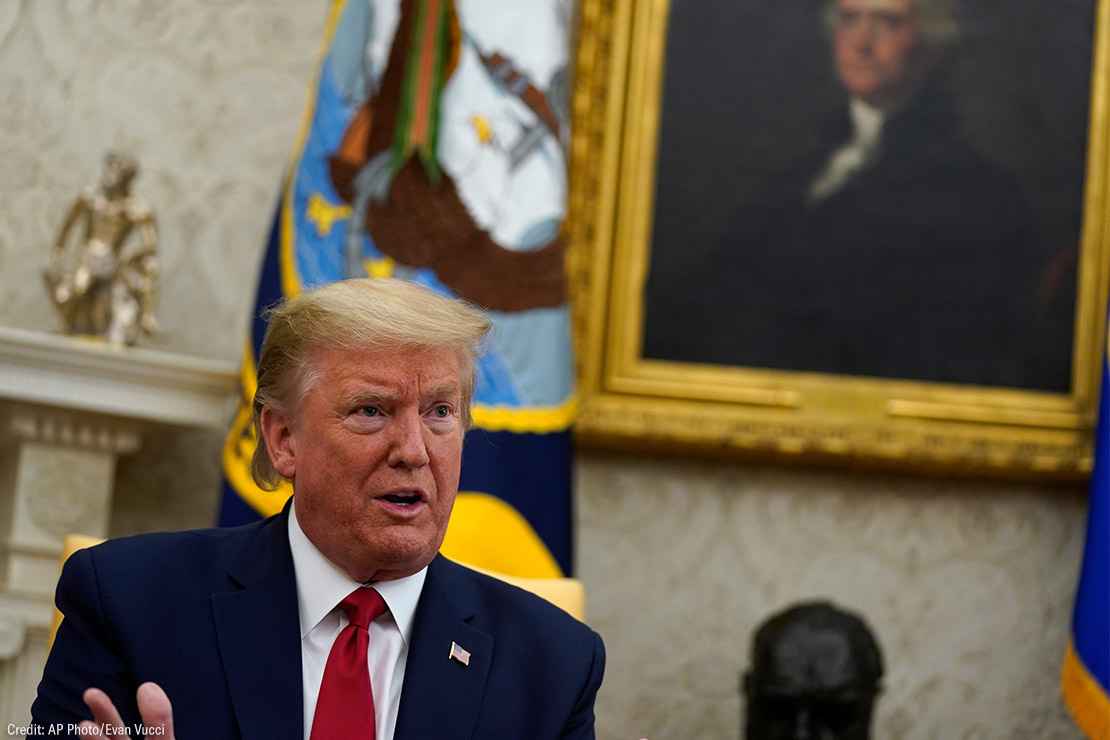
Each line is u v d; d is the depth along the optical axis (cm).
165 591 244
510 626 256
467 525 464
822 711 509
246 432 477
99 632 240
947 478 579
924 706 566
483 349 248
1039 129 584
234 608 241
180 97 580
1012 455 564
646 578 573
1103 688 472
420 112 500
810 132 586
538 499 479
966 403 570
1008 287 578
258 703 234
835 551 576
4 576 500
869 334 576
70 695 237
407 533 234
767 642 519
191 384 510
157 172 573
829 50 589
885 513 578
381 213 493
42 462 503
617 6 589
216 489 559
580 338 572
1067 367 573
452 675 244
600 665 259
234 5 591
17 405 494
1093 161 582
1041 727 566
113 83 575
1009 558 575
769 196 584
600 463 580
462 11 513
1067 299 577
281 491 465
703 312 578
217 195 578
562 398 494
